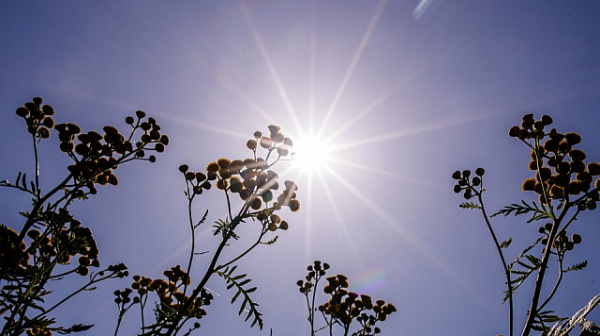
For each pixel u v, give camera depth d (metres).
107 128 5.38
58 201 4.80
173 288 5.43
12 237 4.46
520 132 4.67
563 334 3.64
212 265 3.80
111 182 5.46
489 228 4.61
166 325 3.59
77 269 5.17
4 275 4.12
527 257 4.18
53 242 4.90
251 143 4.72
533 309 3.73
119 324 5.99
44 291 4.44
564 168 4.17
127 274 5.63
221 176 4.33
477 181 5.06
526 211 4.25
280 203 4.34
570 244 4.42
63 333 4.49
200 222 4.27
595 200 4.04
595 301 3.65
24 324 4.16
